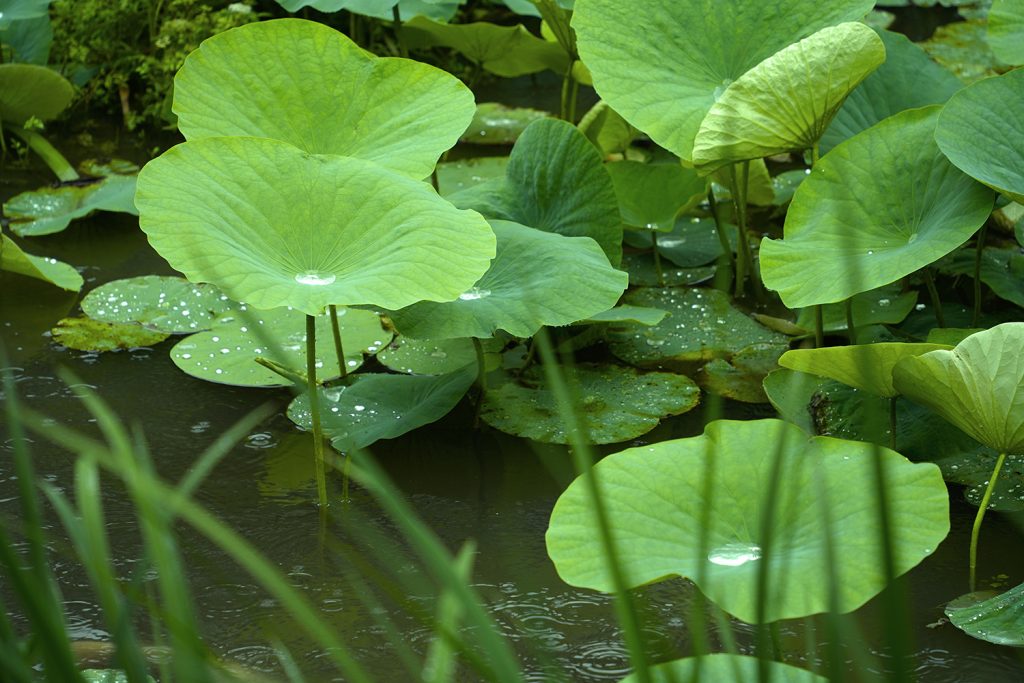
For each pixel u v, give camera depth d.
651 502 6.46
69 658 5.45
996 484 6.85
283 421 7.04
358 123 7.03
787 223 7.01
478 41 7.91
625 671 6.53
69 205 7.78
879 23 10.02
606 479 6.49
